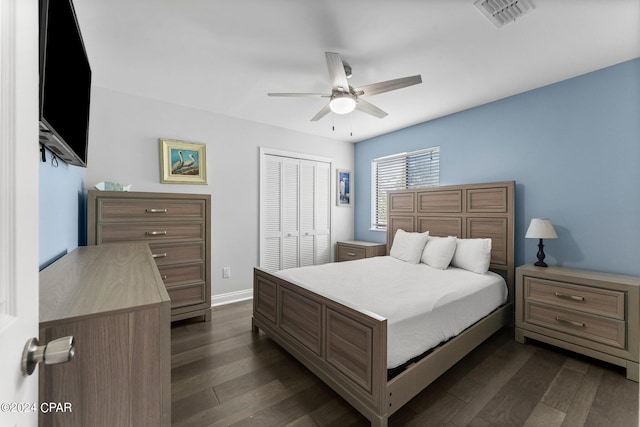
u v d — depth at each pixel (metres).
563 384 1.87
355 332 1.56
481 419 1.54
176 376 1.94
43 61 0.86
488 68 2.35
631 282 1.98
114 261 1.45
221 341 2.49
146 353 0.78
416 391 1.58
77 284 1.00
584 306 2.15
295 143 4.15
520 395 1.75
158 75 2.49
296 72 2.43
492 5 1.63
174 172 3.14
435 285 2.29
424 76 2.48
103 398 0.74
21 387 0.49
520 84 2.65
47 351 0.52
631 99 2.23
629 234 2.24
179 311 2.77
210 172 3.40
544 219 2.51
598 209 2.39
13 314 0.48
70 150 1.29
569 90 2.54
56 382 0.69
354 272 2.70
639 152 2.20
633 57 2.19
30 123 0.55
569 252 2.55
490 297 2.45
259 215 3.79
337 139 4.65
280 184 4.04
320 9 1.67
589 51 2.10
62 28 1.10
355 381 1.55
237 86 2.71
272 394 1.76
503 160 2.98
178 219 2.75
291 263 4.16
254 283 2.69
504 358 2.21
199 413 1.58
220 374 1.97
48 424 0.69
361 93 2.20
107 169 2.78
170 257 2.71
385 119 3.65
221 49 2.08
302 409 1.63
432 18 1.74
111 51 2.11
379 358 1.41
